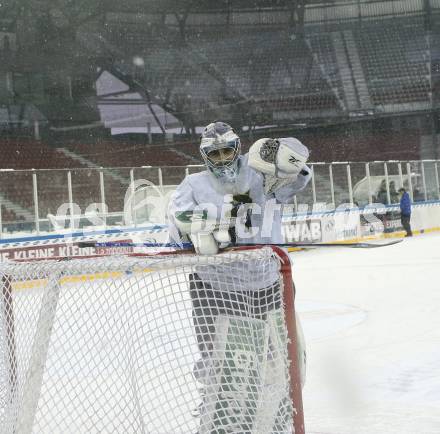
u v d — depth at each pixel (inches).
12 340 127.2
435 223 1101.7
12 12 1322.6
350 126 1519.4
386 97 1526.8
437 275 497.4
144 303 114.7
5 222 657.0
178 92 1486.2
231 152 130.7
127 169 736.3
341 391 200.1
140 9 1494.8
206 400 117.0
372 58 1558.8
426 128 1507.1
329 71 1553.9
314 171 913.5
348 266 606.5
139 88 1455.5
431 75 1526.8
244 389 119.0
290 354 111.5
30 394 119.6
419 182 1081.4
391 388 200.7
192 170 779.4
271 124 1524.4
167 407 140.9
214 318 125.2
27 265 123.5
